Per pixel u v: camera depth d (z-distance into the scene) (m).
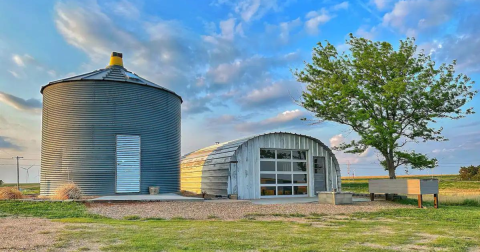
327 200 16.45
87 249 6.68
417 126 21.03
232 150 19.25
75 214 11.81
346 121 21.77
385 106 19.70
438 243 7.69
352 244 7.52
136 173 18.38
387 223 11.17
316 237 8.25
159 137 19.52
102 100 18.19
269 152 20.33
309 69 22.70
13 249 6.64
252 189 19.33
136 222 10.39
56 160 17.91
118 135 18.17
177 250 6.63
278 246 7.18
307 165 21.31
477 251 7.09
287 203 16.31
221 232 8.66
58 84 18.44
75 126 17.94
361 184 44.44
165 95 20.20
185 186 25.17
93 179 17.55
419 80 19.72
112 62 21.12
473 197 20.78
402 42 21.11
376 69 20.88
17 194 14.98
